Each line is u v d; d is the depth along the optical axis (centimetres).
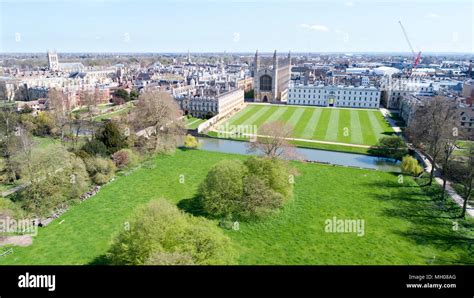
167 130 14162
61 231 7619
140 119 13975
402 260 6612
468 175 8538
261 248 6975
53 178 8750
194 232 5784
